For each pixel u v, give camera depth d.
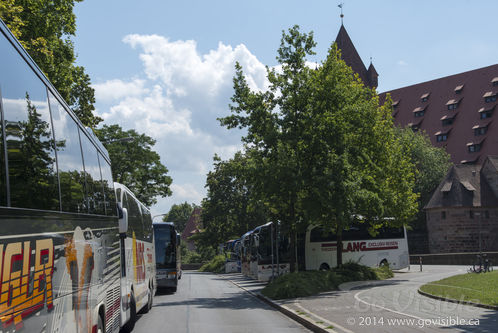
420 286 22.20
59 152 5.70
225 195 69.38
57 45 24.67
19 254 4.08
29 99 4.82
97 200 8.07
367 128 29.84
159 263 27.70
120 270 10.70
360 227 39.12
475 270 29.61
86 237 6.90
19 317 4.01
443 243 77.94
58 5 24.53
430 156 84.38
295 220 27.61
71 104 33.88
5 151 4.00
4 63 4.23
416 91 116.19
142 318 15.90
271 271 34.25
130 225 13.20
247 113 27.31
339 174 25.20
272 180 24.97
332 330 11.02
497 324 11.28
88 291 6.87
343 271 28.19
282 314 16.48
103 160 9.30
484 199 76.56
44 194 4.93
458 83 109.38
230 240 70.88
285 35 27.75
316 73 27.45
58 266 5.27
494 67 105.50
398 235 40.44
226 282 40.19
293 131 26.25
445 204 77.75
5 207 3.83
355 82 31.81
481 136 101.00
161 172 54.97
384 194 31.30
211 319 15.29
